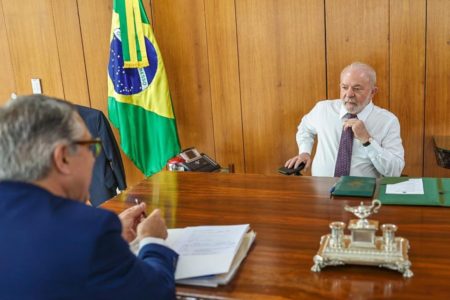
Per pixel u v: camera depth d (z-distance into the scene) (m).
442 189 1.78
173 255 1.22
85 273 0.90
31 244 0.91
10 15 3.43
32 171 0.95
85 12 3.30
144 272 1.02
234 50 3.13
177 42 3.22
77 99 3.48
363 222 1.26
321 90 3.04
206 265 1.25
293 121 3.14
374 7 2.83
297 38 3.00
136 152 3.22
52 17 3.36
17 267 0.90
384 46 2.87
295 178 2.06
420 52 2.82
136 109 3.17
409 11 2.79
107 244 0.93
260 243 1.42
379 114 2.55
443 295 1.09
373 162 2.40
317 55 2.99
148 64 3.10
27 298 0.90
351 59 2.94
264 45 3.07
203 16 3.13
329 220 1.56
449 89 2.82
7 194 0.96
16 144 0.93
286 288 1.16
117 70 3.08
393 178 1.96
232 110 3.24
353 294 1.12
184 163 2.56
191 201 1.83
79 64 3.41
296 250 1.36
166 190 1.98
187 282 1.21
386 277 1.19
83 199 1.06
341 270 1.24
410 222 1.51
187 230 1.50
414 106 2.90
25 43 3.46
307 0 2.93
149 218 1.34
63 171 0.97
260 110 3.19
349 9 2.88
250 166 3.31
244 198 1.83
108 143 2.70
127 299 0.95
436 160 2.85
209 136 3.34
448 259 1.26
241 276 1.23
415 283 1.15
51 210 0.94
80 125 1.01
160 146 3.20
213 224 1.58
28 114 0.94
